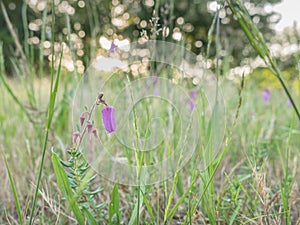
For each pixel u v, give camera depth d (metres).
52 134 0.34
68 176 0.21
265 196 0.23
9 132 0.43
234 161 0.36
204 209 0.26
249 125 0.46
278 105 0.55
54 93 0.18
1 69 0.42
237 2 0.17
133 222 0.21
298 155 0.33
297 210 0.29
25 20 0.40
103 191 0.30
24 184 0.32
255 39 0.18
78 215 0.20
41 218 0.26
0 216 0.29
